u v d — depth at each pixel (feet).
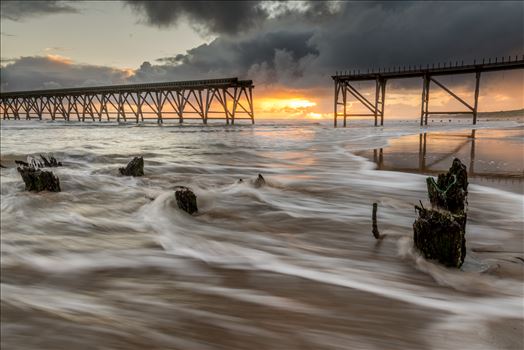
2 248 14.25
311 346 7.41
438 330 7.96
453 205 12.64
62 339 7.62
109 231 16.52
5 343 7.43
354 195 23.49
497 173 28.63
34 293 10.22
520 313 8.74
